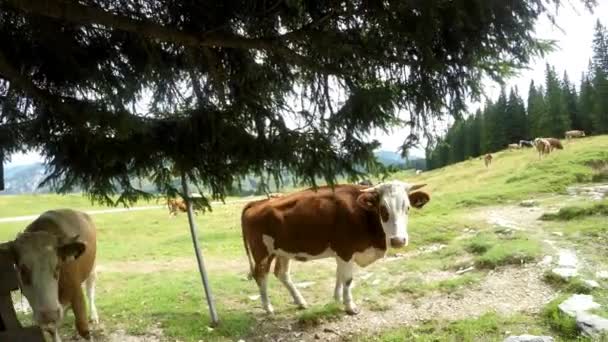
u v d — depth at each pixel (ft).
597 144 86.33
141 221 72.13
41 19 11.87
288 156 13.98
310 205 22.66
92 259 20.92
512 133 171.83
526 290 21.88
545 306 19.45
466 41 10.89
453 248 31.24
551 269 23.09
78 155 14.35
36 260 14.88
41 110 13.71
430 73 11.64
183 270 34.88
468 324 18.80
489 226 38.22
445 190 82.79
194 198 16.35
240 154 14.58
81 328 17.66
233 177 15.48
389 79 12.29
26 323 23.02
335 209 22.26
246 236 24.58
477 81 12.01
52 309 14.84
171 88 14.37
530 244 27.81
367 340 19.21
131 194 15.96
